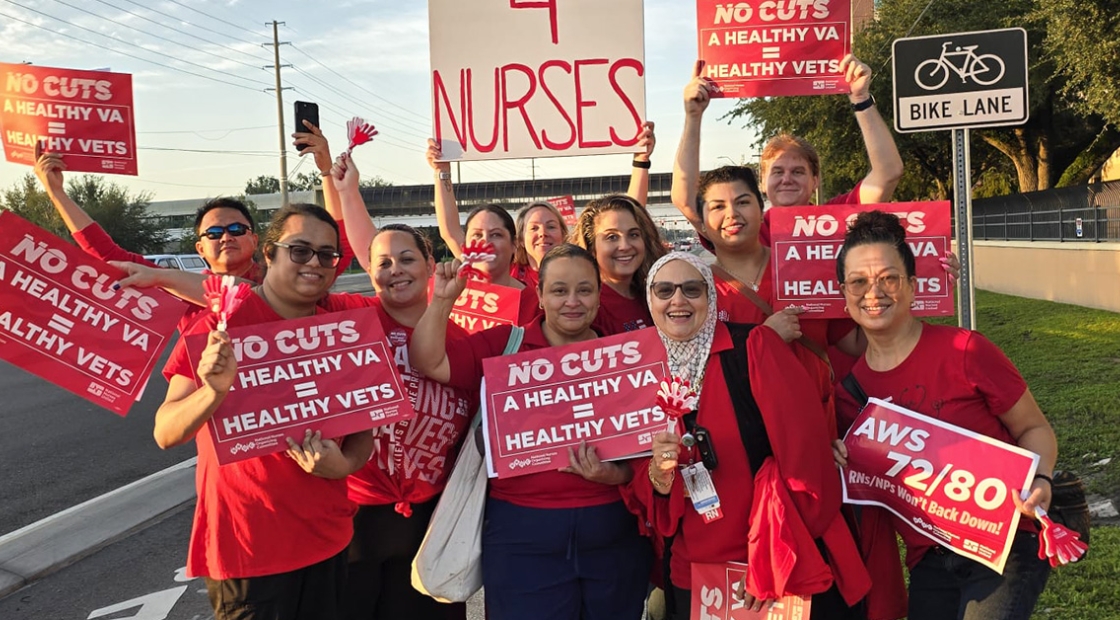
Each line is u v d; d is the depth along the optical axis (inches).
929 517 103.3
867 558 111.7
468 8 147.6
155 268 117.2
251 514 103.2
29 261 109.3
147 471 293.9
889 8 960.3
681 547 111.7
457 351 120.5
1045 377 331.3
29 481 284.2
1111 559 158.2
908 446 104.9
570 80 147.6
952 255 124.0
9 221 108.9
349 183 147.3
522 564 114.4
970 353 103.5
